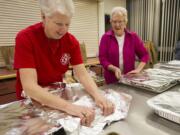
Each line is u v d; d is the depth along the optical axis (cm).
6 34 258
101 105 73
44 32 86
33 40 84
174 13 335
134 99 90
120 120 67
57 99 71
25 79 78
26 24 276
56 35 80
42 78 95
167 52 357
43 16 77
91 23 358
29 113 64
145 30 389
